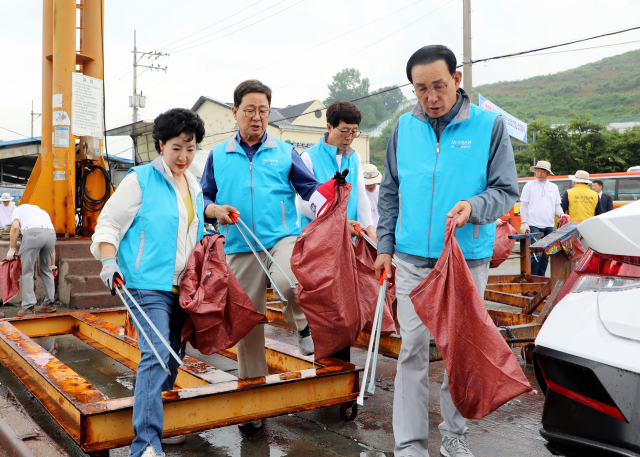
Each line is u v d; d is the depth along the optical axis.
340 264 3.03
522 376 2.18
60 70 8.89
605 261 1.92
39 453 2.68
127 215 2.59
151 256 2.59
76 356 5.27
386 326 3.75
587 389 1.81
